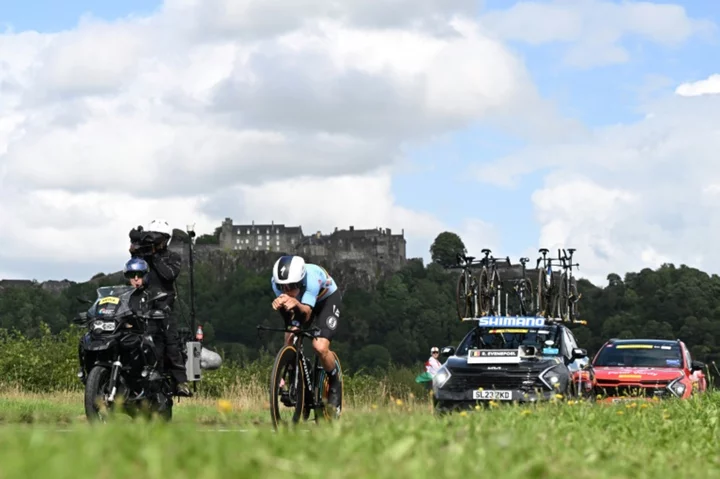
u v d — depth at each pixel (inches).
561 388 671.1
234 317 5885.8
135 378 423.2
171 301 449.4
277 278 381.4
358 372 1104.8
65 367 1106.1
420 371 1110.4
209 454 186.5
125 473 164.2
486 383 676.1
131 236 448.8
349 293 5698.8
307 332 381.1
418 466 188.9
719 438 369.4
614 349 840.3
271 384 361.4
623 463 255.6
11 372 1086.4
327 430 253.8
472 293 912.3
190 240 473.4
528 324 745.6
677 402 557.9
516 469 204.5
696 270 4020.7
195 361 455.5
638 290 3946.9
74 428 217.5
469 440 253.6
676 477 242.7
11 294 4217.5
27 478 154.1
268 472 178.9
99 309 422.3
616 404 464.1
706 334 3791.8
